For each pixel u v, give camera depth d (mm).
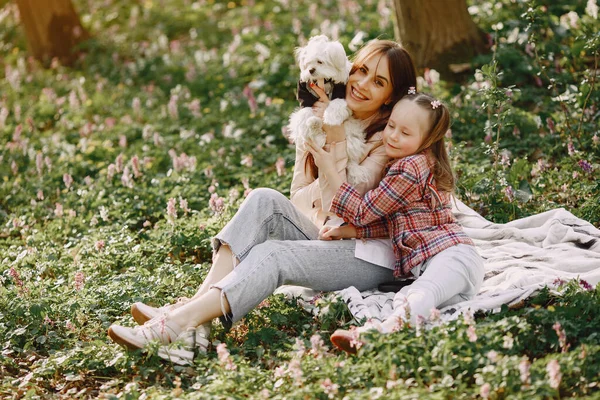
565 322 3723
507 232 5074
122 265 5402
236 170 7207
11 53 13820
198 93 9734
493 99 5750
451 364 3354
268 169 7254
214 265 4133
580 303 3914
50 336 4324
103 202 6539
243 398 3365
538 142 6723
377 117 4320
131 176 6699
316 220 4441
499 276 4500
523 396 3061
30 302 4426
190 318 3900
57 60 12109
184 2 14453
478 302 4027
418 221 4105
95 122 9180
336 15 11336
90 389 3879
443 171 4219
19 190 7141
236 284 3906
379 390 3211
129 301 4629
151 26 13430
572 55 7816
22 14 12352
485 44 8586
